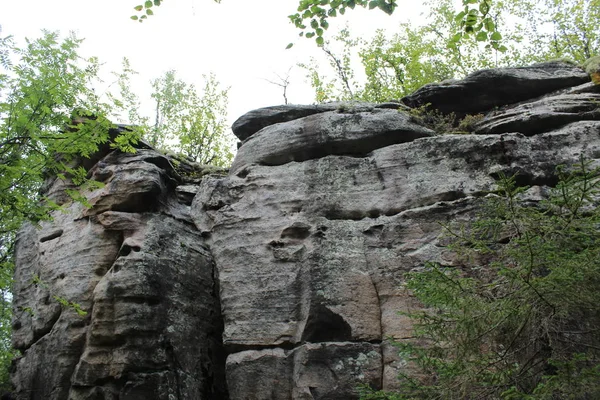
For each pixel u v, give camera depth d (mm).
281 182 14125
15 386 14078
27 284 15867
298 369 11633
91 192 15109
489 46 10133
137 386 11961
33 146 11703
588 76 15000
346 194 13562
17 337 15242
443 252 11961
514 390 7348
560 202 8703
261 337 12344
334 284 12211
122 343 12391
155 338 12570
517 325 8312
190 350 13094
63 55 12414
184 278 13781
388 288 12086
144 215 14367
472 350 8406
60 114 12125
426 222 12492
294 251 13008
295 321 12289
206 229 14766
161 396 12031
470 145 13172
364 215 13273
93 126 12180
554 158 12703
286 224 13414
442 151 13359
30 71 11891
